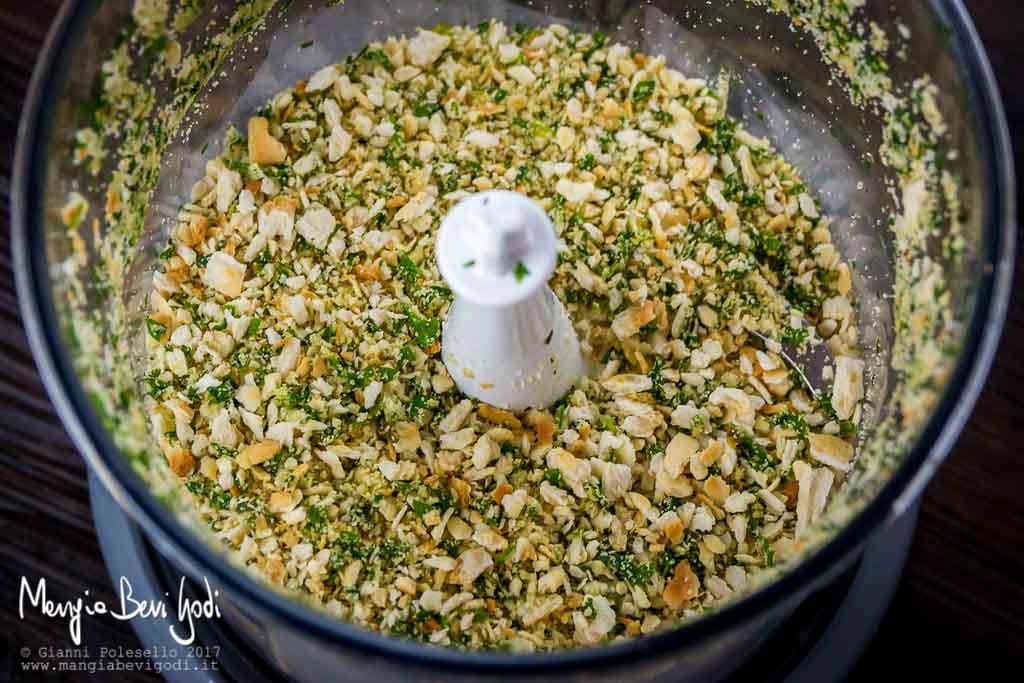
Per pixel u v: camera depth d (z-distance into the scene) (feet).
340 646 0.87
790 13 1.20
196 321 1.18
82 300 1.02
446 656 0.86
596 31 1.31
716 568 1.10
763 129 1.29
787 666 1.13
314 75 1.29
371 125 1.25
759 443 1.14
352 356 1.16
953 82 1.03
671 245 1.21
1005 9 1.32
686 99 1.29
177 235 1.21
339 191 1.22
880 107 1.17
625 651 0.86
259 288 1.19
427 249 1.20
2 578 1.20
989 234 0.96
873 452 1.06
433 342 1.16
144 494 0.93
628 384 1.15
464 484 1.11
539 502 1.11
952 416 0.92
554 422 1.14
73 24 1.01
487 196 1.02
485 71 1.28
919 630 1.18
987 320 0.94
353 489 1.11
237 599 0.90
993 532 1.20
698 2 1.25
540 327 1.07
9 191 1.28
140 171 1.15
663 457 1.13
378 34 1.30
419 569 1.08
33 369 1.24
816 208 1.25
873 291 1.20
